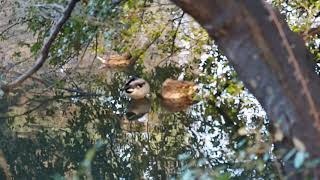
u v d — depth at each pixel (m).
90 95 10.59
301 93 2.57
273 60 2.59
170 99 10.02
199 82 10.24
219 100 9.34
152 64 11.59
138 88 10.29
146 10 8.90
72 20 7.04
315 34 7.82
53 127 9.38
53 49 8.09
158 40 10.27
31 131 9.20
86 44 8.71
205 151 7.45
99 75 11.32
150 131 9.00
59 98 10.43
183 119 9.24
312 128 2.52
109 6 6.92
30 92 10.41
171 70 11.17
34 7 7.66
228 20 2.62
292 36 3.04
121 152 8.25
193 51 10.33
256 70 2.64
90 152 2.30
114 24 7.07
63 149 8.56
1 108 10.02
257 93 2.74
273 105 2.65
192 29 9.55
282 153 2.60
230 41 2.68
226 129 8.47
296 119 2.56
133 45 9.62
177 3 2.71
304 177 2.58
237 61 2.70
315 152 2.49
